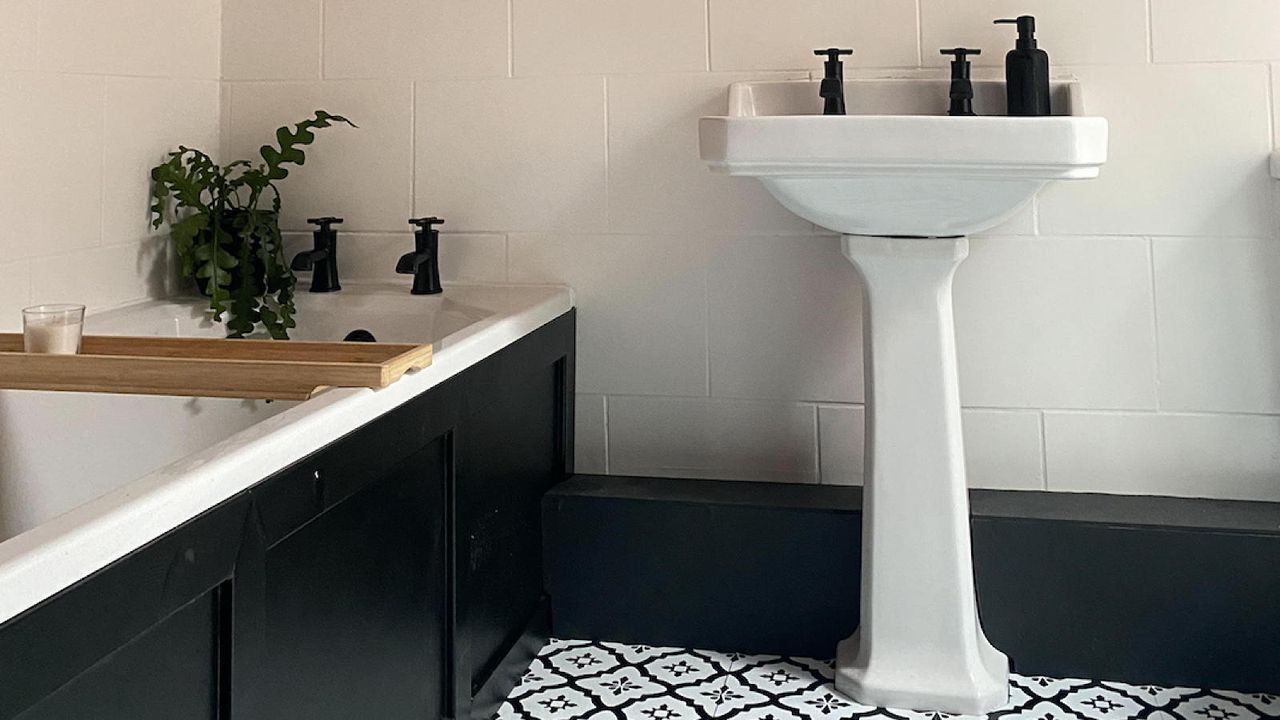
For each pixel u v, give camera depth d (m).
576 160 2.23
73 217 1.92
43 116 1.83
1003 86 1.98
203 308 2.12
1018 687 1.91
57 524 0.86
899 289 1.79
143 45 2.10
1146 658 1.91
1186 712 1.81
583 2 2.21
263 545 1.11
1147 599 1.90
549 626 2.14
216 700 1.05
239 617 1.07
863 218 1.72
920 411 1.80
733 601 2.07
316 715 1.24
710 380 2.21
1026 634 1.95
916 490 1.81
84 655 0.85
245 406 1.50
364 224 2.33
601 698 1.89
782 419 2.19
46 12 1.83
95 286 1.98
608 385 2.26
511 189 2.26
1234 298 2.00
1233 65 1.97
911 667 1.84
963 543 1.81
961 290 2.10
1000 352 2.10
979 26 2.05
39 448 1.43
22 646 0.78
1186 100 1.99
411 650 1.52
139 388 1.39
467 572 1.70
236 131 2.36
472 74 2.26
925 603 1.82
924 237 1.76
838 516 2.00
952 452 1.80
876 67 2.10
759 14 2.14
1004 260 2.08
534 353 2.01
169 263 2.22
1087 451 2.08
